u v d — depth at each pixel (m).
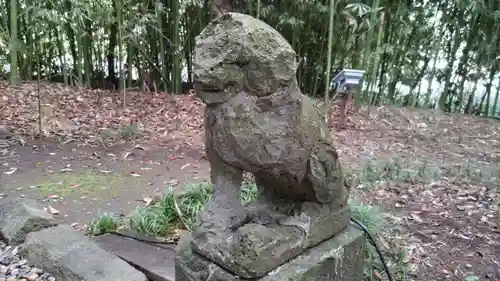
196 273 1.52
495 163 4.40
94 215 2.93
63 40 7.02
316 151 1.60
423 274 2.34
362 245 1.90
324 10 6.15
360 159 4.30
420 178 3.77
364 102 6.92
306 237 1.64
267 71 1.31
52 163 3.91
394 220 2.92
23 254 2.39
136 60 7.33
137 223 2.66
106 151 4.35
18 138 4.45
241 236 1.44
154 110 5.93
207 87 1.30
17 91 5.94
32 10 5.04
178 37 6.98
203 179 3.63
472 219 3.00
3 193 3.20
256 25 1.31
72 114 5.41
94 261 2.17
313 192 1.67
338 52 6.76
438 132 5.61
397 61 6.96
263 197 1.84
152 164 4.02
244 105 1.32
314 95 7.25
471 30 6.70
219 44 1.29
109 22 6.18
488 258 2.52
